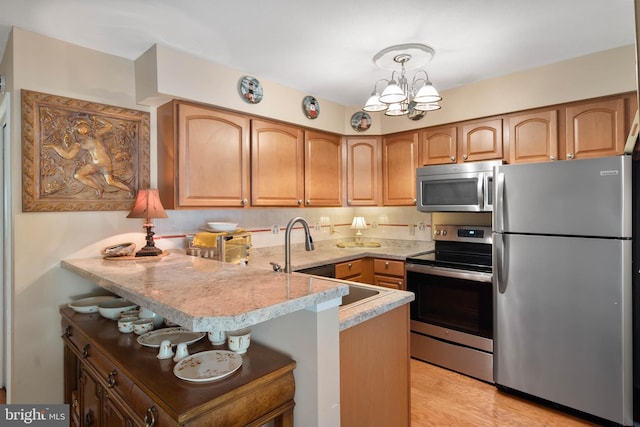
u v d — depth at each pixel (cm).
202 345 134
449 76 262
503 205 229
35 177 186
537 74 246
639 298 185
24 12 167
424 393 237
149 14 171
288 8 166
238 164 248
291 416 119
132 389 112
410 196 322
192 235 261
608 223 192
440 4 164
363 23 182
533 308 219
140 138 225
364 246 365
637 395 186
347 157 341
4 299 243
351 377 136
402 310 167
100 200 208
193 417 91
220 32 190
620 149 219
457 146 292
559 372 209
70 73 198
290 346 122
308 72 249
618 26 187
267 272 148
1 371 247
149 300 104
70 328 174
